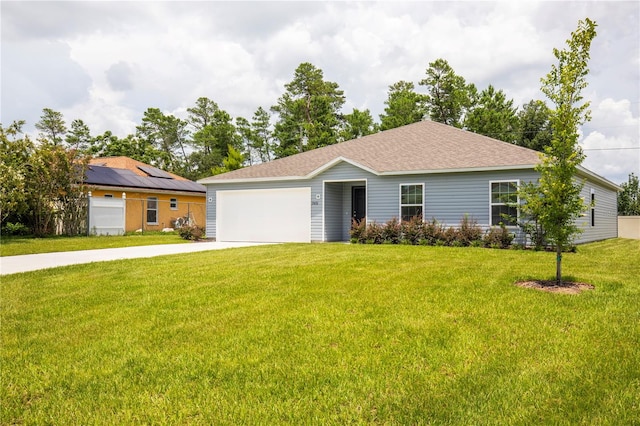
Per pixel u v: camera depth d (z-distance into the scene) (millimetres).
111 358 4129
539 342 4336
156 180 27422
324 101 43094
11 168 17953
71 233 20781
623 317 5125
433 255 10672
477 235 13750
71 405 3236
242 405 3166
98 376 3738
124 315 5547
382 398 3236
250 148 52344
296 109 43812
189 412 3094
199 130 52906
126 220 24297
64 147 20859
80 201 21125
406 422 2896
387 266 8836
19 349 4406
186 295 6523
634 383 3430
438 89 37688
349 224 17703
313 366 3838
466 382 3475
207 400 3260
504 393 3283
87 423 2975
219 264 9578
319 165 17922
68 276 8391
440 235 14125
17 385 3590
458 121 37531
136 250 14086
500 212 14000
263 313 5473
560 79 6777
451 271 8109
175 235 22562
